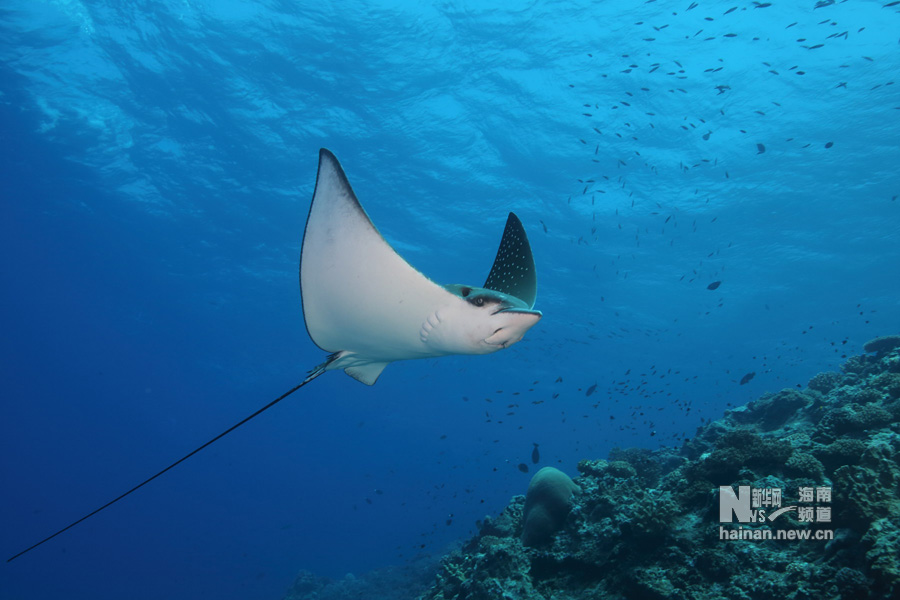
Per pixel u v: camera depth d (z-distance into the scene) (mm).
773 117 17641
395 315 2994
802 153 18750
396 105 17891
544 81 17219
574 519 4836
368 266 2893
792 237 23047
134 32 16000
